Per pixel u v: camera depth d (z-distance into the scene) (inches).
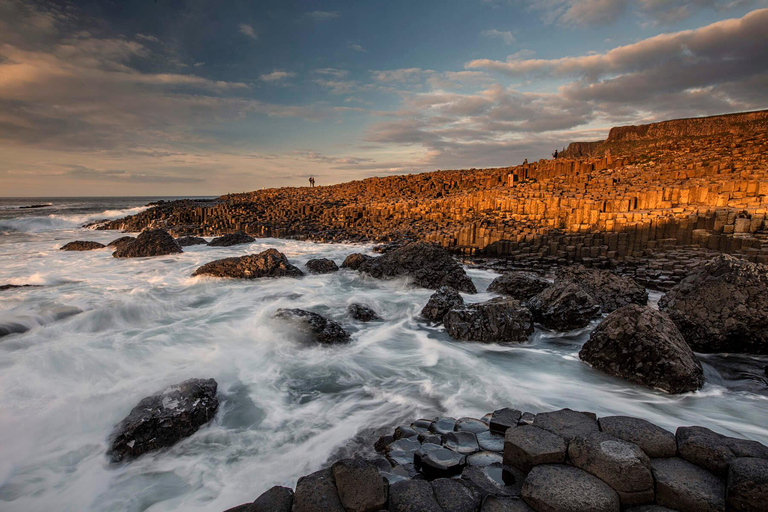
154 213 1544.0
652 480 147.9
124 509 170.9
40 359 290.0
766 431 215.5
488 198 1118.4
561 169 1518.2
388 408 248.7
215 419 234.7
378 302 484.4
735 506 134.6
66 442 210.1
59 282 564.7
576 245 724.7
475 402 252.8
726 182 784.3
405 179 2139.5
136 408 221.0
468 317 369.4
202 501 173.8
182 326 384.2
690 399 250.5
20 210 2372.0
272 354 326.0
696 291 337.4
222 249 920.3
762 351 308.0
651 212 728.3
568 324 375.9
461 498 148.8
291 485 181.2
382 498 144.8
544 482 148.6
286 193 2299.5
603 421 182.9
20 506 172.4
